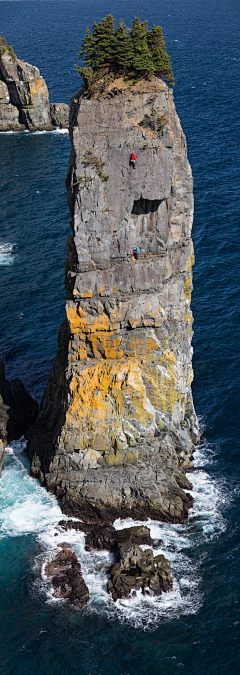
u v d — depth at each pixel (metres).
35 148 163.50
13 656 47.03
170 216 56.22
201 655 46.78
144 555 53.25
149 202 54.34
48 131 177.62
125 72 53.47
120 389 57.59
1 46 171.25
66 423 57.66
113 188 52.94
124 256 55.66
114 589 51.25
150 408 59.25
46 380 77.69
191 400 65.44
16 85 170.62
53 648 47.50
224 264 98.19
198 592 51.41
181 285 60.03
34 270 102.94
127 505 57.81
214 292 91.69
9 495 60.59
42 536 56.47
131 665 46.22
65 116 179.38
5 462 64.69
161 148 51.91
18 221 120.31
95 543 55.47
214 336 82.50
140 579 51.66
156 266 56.19
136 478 58.50
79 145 52.19
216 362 78.06
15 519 58.16
